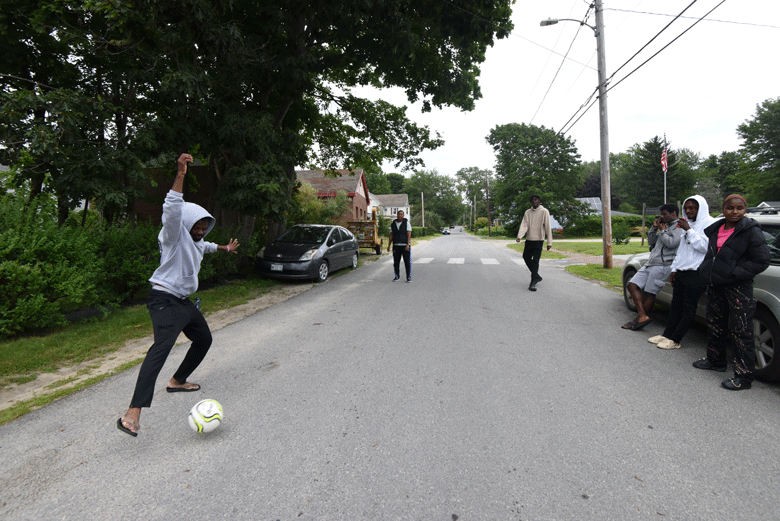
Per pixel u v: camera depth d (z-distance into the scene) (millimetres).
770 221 4367
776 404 3340
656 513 2072
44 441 2805
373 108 14375
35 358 4414
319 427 2990
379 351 4777
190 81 7652
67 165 7047
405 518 2047
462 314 6680
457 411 3234
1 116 6297
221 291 8609
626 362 4363
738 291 3695
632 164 79125
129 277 7059
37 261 5184
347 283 10352
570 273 12016
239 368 4238
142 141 7664
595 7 12664
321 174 38188
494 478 2375
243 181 8711
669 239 5270
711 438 2809
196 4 7266
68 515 2066
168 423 3053
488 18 10914
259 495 2229
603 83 12469
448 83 12594
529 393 3574
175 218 2990
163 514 2076
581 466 2490
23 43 7965
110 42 7457
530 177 42500
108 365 4402
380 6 9164
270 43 10078
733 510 2092
